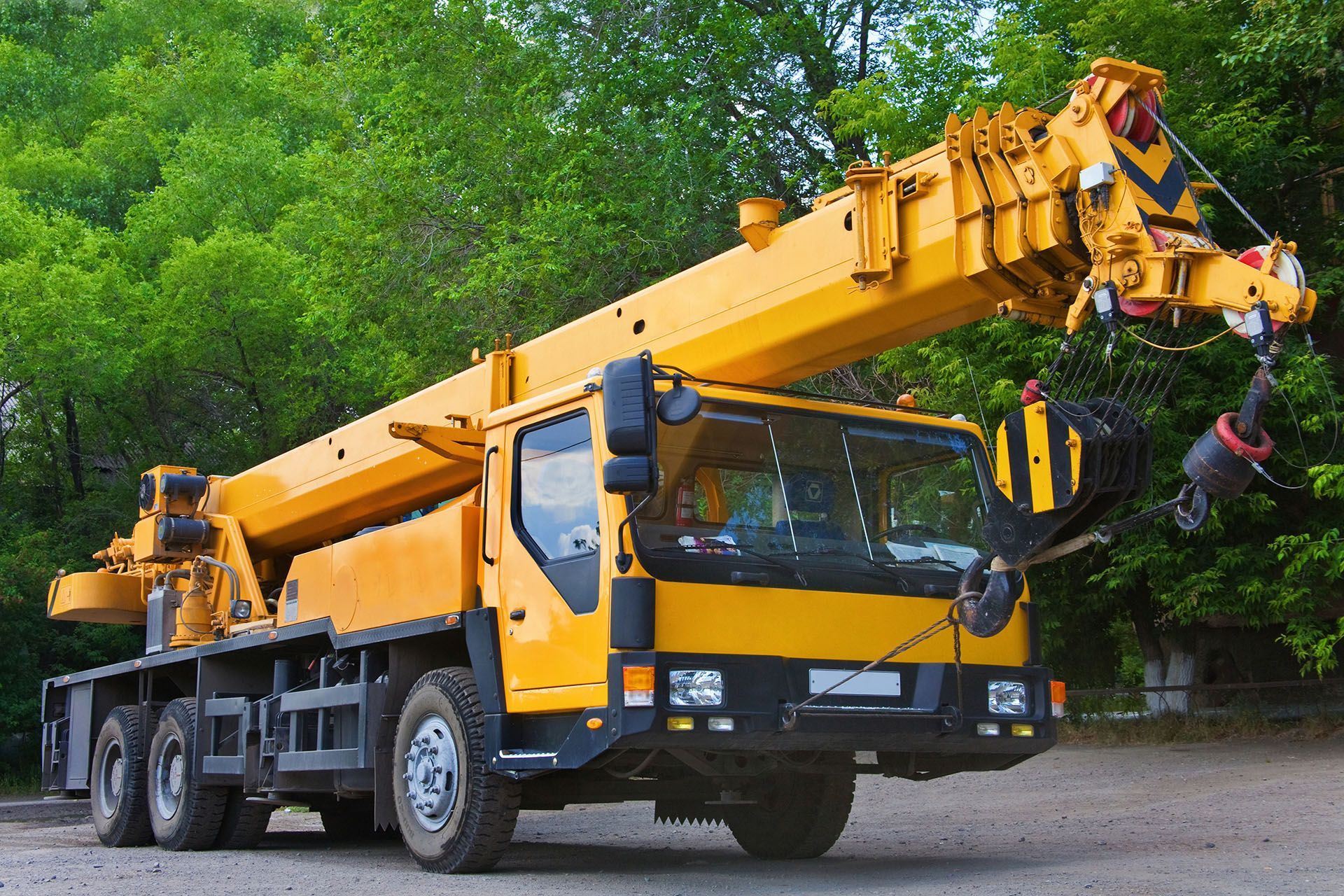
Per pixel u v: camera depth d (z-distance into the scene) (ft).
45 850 37.37
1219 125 43.39
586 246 59.47
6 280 88.94
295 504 36.50
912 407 25.85
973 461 25.36
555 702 22.35
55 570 86.53
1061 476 18.61
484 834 24.02
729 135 61.52
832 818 27.30
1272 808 32.12
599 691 21.35
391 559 27.53
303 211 99.66
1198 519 17.44
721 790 26.02
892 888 20.93
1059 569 51.49
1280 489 45.91
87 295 89.51
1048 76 45.80
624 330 26.61
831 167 64.95
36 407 101.35
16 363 90.53
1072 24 45.70
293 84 103.45
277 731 31.48
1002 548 19.53
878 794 43.34
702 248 60.44
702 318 24.85
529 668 23.12
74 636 88.84
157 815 36.11
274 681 32.65
